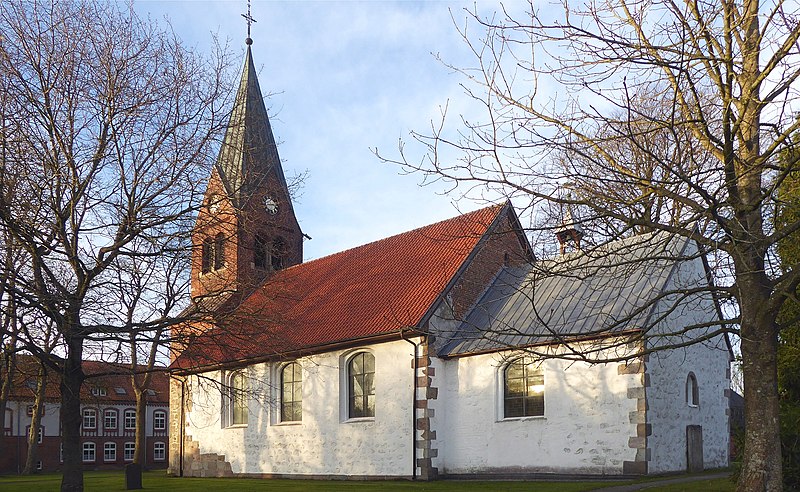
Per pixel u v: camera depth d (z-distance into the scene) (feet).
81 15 59.98
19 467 168.86
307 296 95.76
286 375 89.66
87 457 185.16
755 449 35.04
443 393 74.84
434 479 71.82
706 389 72.18
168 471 106.22
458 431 73.41
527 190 34.88
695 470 66.39
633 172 42.22
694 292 36.99
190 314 61.46
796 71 31.86
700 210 33.88
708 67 35.47
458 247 83.41
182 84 61.82
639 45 33.14
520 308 74.69
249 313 63.21
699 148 41.60
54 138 57.47
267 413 90.12
